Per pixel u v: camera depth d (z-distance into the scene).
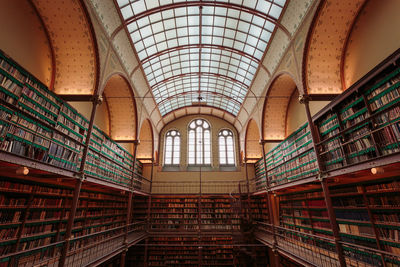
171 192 21.98
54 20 9.02
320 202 11.53
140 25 13.03
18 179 8.25
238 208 19.42
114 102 16.00
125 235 12.59
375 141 6.99
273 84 14.93
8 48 7.71
